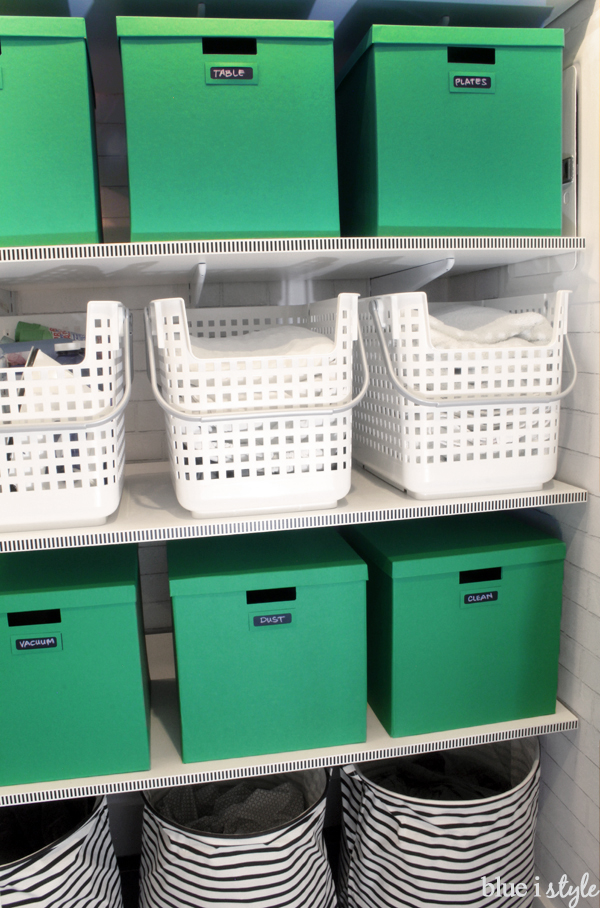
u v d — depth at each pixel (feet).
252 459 3.61
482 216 3.76
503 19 4.09
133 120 3.42
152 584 5.43
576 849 4.32
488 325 3.86
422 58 3.60
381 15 3.98
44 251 3.33
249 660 3.83
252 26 3.43
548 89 3.73
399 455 3.95
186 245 3.43
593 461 4.01
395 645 3.98
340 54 4.63
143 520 3.67
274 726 3.93
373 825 4.18
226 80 3.45
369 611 4.40
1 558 4.13
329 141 3.58
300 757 3.92
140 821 5.20
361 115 3.84
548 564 4.14
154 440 5.22
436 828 3.97
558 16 4.03
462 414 3.76
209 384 3.57
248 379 3.51
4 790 3.68
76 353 3.79
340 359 3.58
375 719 4.34
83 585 3.63
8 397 3.33
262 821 4.50
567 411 4.21
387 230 3.67
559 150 3.79
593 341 3.92
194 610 3.72
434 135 3.66
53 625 3.60
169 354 3.48
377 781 4.91
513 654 4.18
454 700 4.14
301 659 3.88
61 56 3.32
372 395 4.31
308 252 3.57
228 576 3.70
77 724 3.72
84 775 3.78
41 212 3.39
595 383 3.93
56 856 3.69
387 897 4.16
